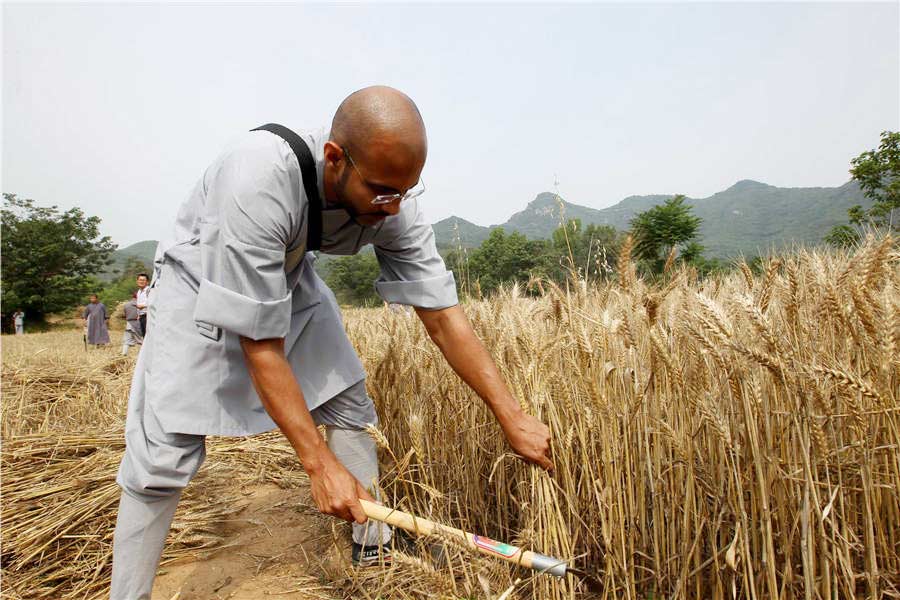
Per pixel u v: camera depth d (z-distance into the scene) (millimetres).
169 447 1937
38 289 54031
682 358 1891
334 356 2344
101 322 15977
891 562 1696
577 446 2148
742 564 1812
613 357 1959
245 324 1705
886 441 1669
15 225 53344
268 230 1734
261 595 2391
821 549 1533
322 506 1802
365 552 2443
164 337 1990
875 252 1718
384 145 1580
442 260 2266
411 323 3248
